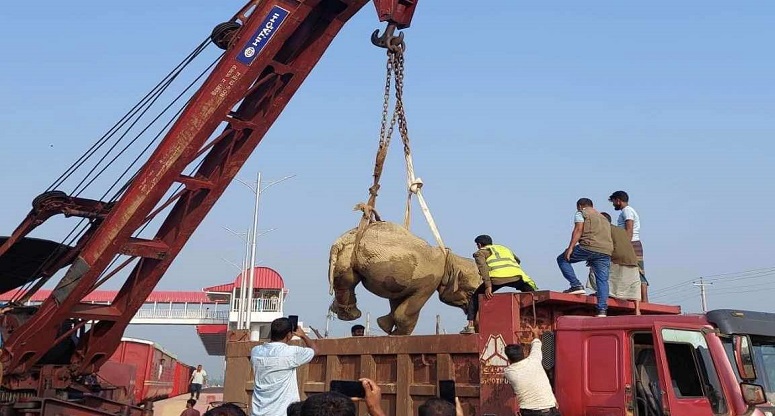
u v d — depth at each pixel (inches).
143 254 422.3
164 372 1232.8
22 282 526.0
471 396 293.9
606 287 319.0
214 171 428.8
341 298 398.3
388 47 403.5
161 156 404.5
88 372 459.5
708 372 249.9
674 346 262.5
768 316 265.7
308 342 265.9
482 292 343.3
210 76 404.8
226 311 2114.9
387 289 386.0
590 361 279.0
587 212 331.6
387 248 379.2
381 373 328.8
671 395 253.9
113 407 494.0
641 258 393.7
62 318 418.6
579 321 286.4
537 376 264.1
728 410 243.1
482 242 339.3
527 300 296.5
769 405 248.1
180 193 424.5
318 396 124.5
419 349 313.7
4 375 418.3
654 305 339.3
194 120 402.3
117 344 458.3
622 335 272.5
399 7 403.9
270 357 241.0
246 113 427.2
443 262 403.5
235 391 396.8
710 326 255.4
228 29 422.0
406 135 415.2
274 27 403.5
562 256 343.6
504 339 290.4
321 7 416.5
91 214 450.9
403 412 312.0
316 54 419.5
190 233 433.4
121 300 443.5
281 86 423.2
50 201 440.1
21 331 415.2
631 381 266.8
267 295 2096.5
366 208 398.9
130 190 407.5
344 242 393.7
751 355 249.3
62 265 456.1
